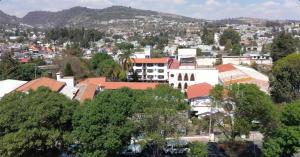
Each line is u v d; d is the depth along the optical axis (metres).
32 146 49.62
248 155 62.91
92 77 122.44
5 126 50.94
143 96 57.22
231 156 62.50
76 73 128.75
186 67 111.31
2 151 49.50
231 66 130.00
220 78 115.31
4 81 88.06
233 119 60.91
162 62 136.62
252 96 57.38
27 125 49.53
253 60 169.62
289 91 96.44
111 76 124.81
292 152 55.50
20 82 87.25
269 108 57.25
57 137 50.44
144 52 160.75
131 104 54.72
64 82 85.19
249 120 58.84
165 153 61.62
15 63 116.38
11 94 55.94
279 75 98.06
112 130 50.91
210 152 64.19
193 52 133.00
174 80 112.00
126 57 128.50
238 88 59.53
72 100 56.78
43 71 124.06
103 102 52.81
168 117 54.34
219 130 72.62
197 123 71.25
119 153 59.53
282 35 157.62
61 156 57.56
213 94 61.53
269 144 55.19
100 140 50.41
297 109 55.41
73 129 53.06
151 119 54.09
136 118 55.41
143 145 56.53
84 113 52.03
